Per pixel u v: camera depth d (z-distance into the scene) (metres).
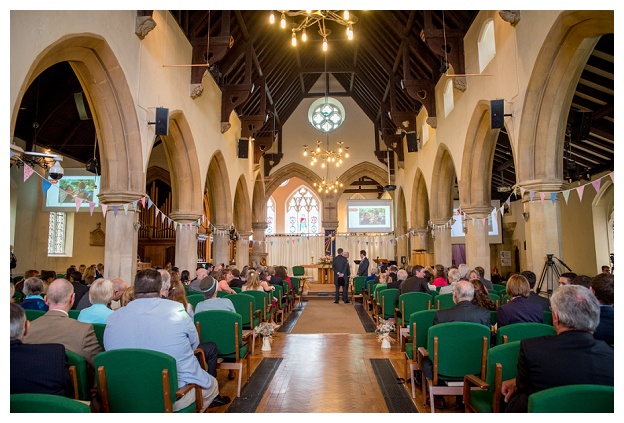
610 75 8.60
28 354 2.49
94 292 4.15
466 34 10.88
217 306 5.17
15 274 12.96
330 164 22.86
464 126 11.00
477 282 5.09
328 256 21.17
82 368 2.87
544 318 4.73
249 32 13.59
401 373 5.64
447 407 4.35
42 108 11.40
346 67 19.88
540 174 7.70
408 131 16.94
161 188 20.03
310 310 12.51
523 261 18.41
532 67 7.29
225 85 13.75
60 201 12.72
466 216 11.19
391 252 22.78
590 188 13.42
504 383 2.95
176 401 3.10
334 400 4.62
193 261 11.03
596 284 3.43
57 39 5.35
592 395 1.88
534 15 7.19
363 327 9.51
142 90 7.89
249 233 18.38
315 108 23.31
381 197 28.69
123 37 7.14
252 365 6.09
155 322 3.21
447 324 3.91
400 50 14.59
